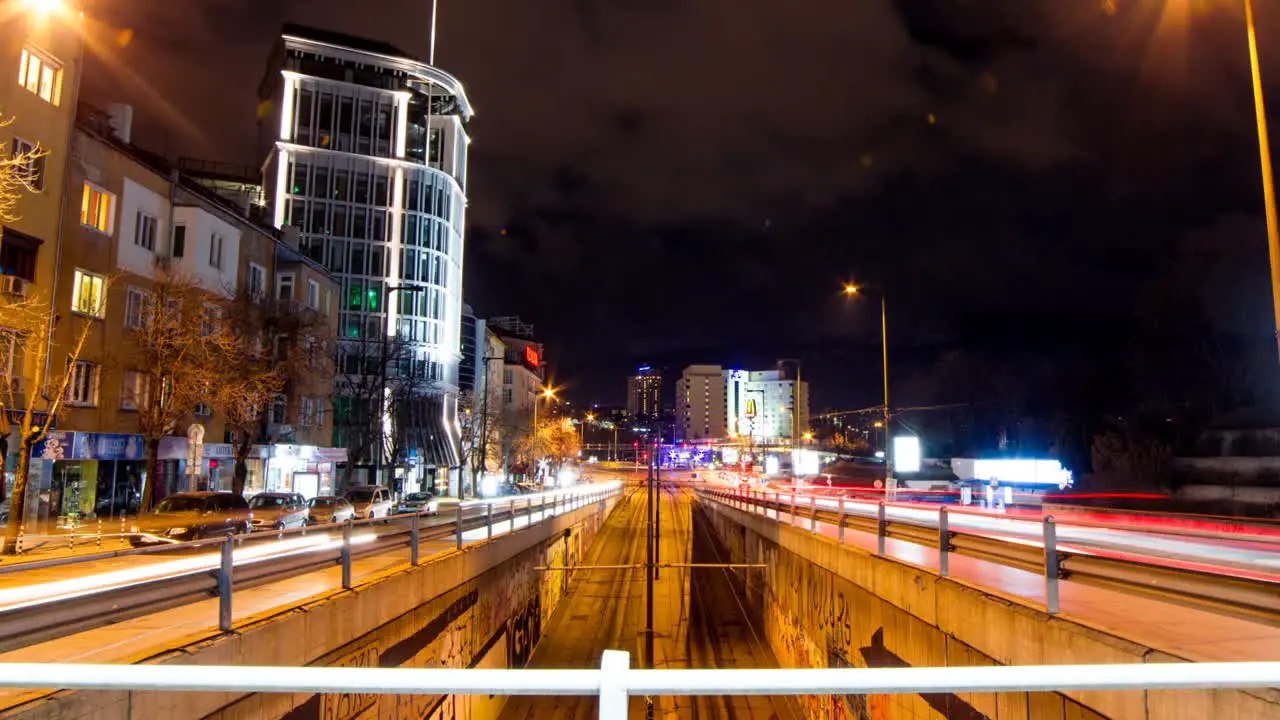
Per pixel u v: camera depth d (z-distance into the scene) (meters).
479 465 74.56
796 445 64.75
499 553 21.34
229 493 22.27
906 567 12.23
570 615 35.41
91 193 29.08
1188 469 49.34
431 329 75.19
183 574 7.67
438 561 15.31
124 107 36.62
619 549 53.16
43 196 26.17
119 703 5.98
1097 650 6.86
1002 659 8.70
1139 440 58.12
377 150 75.12
